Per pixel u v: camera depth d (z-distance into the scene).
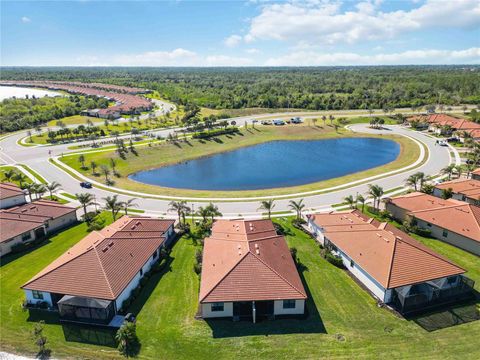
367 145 122.88
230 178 90.06
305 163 103.00
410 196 60.59
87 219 60.19
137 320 34.97
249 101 197.88
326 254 46.25
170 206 68.38
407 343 31.53
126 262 40.81
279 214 63.03
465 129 123.12
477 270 43.44
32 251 49.72
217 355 30.50
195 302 37.88
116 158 100.88
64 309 34.62
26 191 72.56
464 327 33.47
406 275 37.56
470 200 62.44
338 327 33.78
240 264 38.22
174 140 120.38
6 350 31.06
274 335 32.84
